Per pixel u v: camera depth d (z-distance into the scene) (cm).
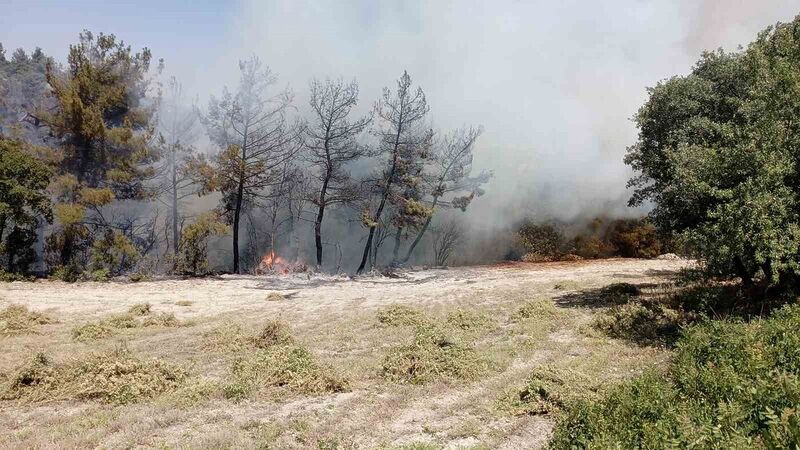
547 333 1572
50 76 3228
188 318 2030
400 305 1903
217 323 1909
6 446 789
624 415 676
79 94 3206
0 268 2939
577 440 662
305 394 1043
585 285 2631
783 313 1137
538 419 880
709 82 1670
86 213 3284
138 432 838
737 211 1201
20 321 1739
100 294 2589
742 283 1691
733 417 603
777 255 1170
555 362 1245
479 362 1209
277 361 1162
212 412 938
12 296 2398
